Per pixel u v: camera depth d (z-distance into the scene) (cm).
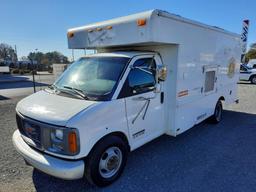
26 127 299
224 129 568
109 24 386
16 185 312
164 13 347
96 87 322
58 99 312
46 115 273
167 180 325
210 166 368
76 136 257
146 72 360
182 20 389
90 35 420
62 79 377
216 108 597
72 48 462
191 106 463
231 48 630
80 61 396
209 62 512
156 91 378
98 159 289
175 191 299
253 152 426
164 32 354
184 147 448
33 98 340
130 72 334
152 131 387
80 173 267
